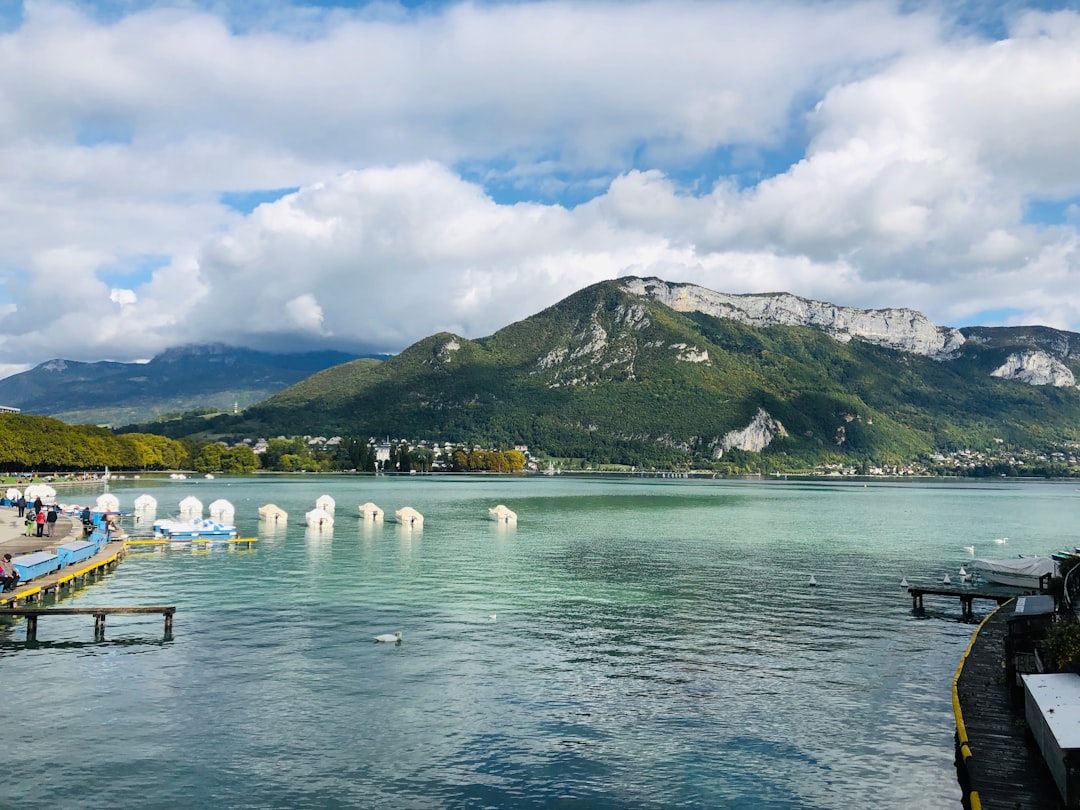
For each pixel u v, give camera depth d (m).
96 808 26.47
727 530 124.06
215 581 68.31
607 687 39.47
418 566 78.81
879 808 27.09
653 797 27.75
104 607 49.00
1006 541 109.06
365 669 41.91
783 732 33.69
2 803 26.62
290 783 28.45
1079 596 48.56
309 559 83.31
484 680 40.34
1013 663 35.94
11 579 56.94
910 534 122.75
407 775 29.23
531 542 102.38
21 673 40.62
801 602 62.00
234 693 37.84
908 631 52.38
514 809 26.75
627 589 66.75
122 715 34.78
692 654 45.84
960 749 29.67
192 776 28.89
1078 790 23.11
